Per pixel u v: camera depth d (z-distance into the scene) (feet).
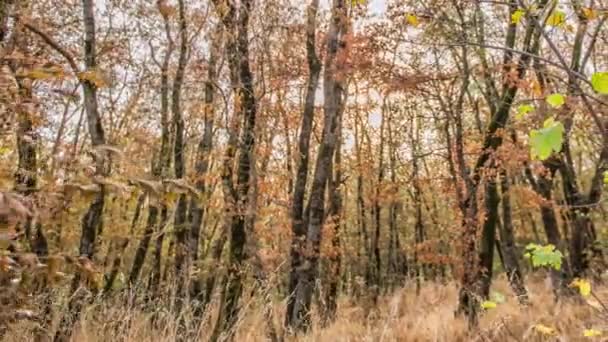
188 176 39.83
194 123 52.95
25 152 10.68
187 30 44.11
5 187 7.48
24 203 6.94
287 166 47.29
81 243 17.83
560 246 43.60
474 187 35.68
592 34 36.29
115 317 15.56
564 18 10.16
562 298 33.94
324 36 40.11
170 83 51.88
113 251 31.45
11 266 7.27
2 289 7.63
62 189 7.70
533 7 9.52
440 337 24.89
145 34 42.63
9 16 9.98
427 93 38.17
